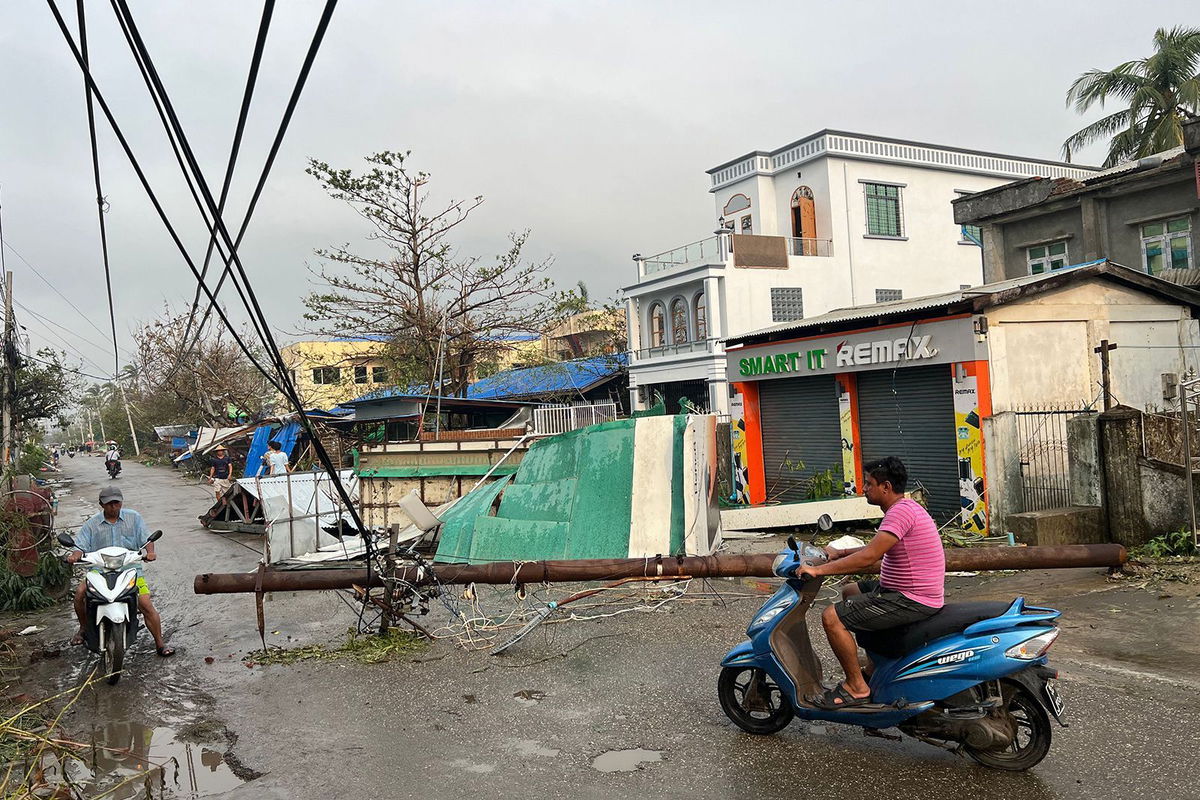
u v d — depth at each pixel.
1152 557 9.12
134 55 2.98
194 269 4.04
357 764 5.10
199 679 7.10
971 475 11.98
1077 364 12.73
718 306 32.22
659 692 6.06
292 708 6.21
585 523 10.31
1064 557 7.94
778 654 4.93
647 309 36.03
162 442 56.00
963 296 12.48
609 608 8.63
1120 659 6.18
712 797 4.38
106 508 7.80
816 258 34.12
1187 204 17.61
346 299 27.52
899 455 13.68
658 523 10.16
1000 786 4.32
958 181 37.97
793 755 4.85
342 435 29.89
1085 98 28.00
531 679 6.54
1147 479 9.53
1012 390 12.08
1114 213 19.08
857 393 14.47
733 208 39.22
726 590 9.20
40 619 9.79
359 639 7.97
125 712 6.34
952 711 4.48
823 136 35.03
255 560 13.39
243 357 43.75
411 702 6.16
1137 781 4.26
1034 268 21.02
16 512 10.67
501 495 11.27
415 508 8.11
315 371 37.97
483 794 4.57
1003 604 4.54
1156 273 18.19
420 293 27.84
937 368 12.86
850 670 4.75
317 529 12.30
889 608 4.55
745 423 16.84
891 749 4.86
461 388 29.56
